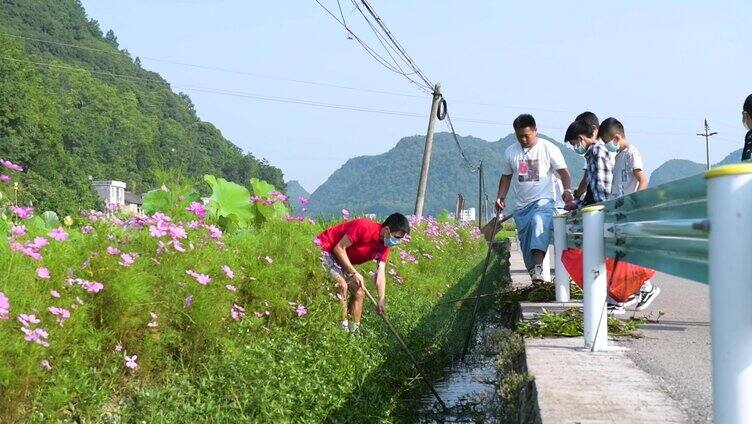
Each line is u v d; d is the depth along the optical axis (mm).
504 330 8094
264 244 8180
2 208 7094
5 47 80062
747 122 6719
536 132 9648
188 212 8438
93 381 5004
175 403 5125
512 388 5152
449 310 10859
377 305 7750
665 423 3672
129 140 149125
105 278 5430
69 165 83312
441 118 29000
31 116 78875
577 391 4320
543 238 9398
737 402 2578
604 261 5766
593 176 8500
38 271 4945
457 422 6453
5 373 4332
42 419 4477
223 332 6324
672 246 3830
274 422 5355
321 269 8133
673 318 7863
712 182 2672
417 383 7535
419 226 17188
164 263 6148
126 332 5457
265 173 179125
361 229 7789
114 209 7492
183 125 191750
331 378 6418
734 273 2588
